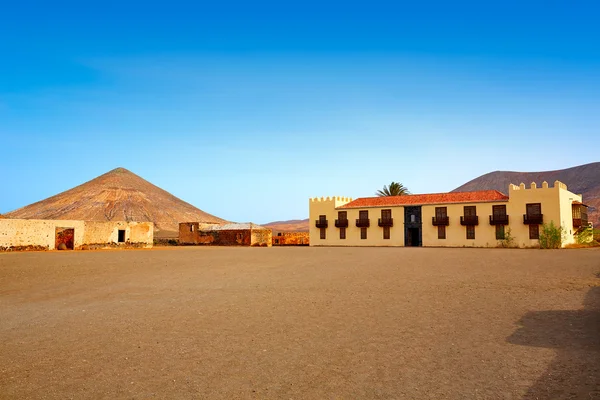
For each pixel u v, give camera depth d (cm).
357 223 7669
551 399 741
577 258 3662
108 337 1198
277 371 902
